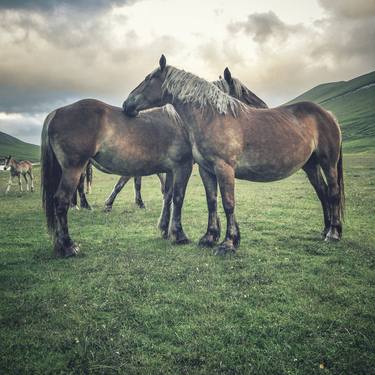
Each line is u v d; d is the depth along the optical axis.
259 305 3.91
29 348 3.12
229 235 5.94
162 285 4.54
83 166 5.91
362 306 3.82
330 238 6.60
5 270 5.20
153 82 6.34
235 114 5.86
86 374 2.75
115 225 8.57
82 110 5.84
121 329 3.41
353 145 60.09
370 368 2.74
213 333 3.31
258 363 2.82
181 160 6.70
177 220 6.79
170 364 2.84
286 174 6.28
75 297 4.17
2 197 15.28
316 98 130.12
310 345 3.08
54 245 5.98
